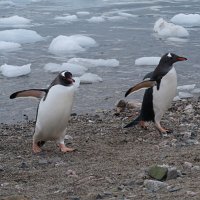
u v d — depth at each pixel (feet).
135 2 105.40
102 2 105.91
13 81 53.62
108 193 19.10
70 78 27.48
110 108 43.55
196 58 63.00
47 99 27.25
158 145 28.40
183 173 21.34
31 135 32.83
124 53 65.98
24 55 65.46
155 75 31.09
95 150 27.99
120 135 31.65
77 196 19.22
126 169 23.17
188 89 50.03
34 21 86.38
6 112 42.98
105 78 54.75
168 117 36.40
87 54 65.82
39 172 23.76
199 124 34.22
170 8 98.37
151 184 19.47
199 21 85.66
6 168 24.77
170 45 70.08
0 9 97.91
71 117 38.70
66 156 26.96
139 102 41.73
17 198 18.57
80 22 85.30
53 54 66.03
